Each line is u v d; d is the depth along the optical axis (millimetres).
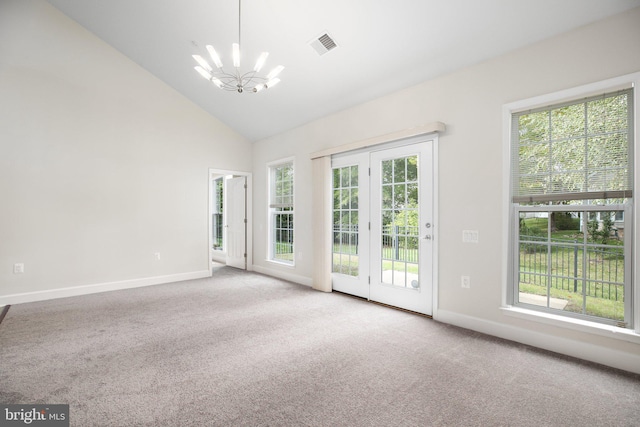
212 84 4637
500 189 2748
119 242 4582
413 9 2578
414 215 3459
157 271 4941
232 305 3746
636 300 2133
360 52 3197
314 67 3621
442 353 2424
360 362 2279
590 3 2154
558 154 2516
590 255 2400
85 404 1754
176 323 3117
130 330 2920
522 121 2707
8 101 3740
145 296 4160
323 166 4402
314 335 2805
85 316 3328
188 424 1594
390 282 3713
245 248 6160
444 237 3152
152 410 1707
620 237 2277
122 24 3926
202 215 5445
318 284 4496
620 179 2238
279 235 5707
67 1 3820
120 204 4590
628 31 2125
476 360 2307
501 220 2740
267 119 5141
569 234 2506
